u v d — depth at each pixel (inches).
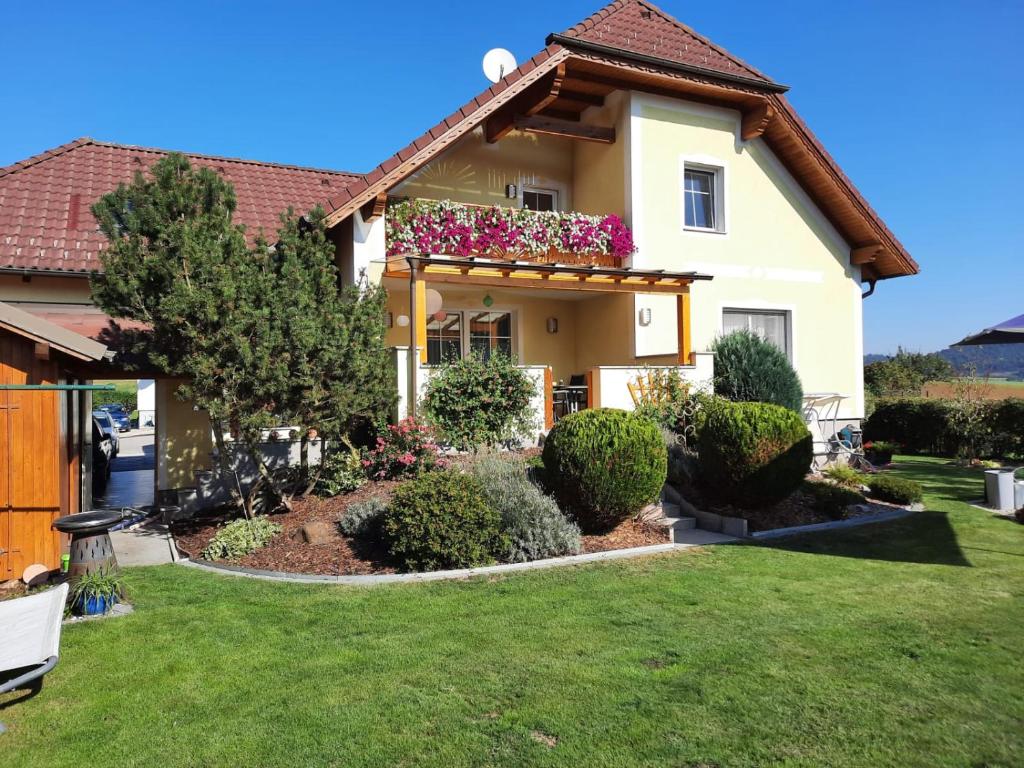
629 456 327.6
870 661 192.2
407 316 532.4
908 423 863.7
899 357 1526.8
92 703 173.3
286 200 578.6
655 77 528.7
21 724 163.5
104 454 621.3
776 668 187.3
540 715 161.5
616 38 550.9
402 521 289.7
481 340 590.9
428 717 161.8
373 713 164.2
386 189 446.0
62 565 305.0
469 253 481.7
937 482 569.0
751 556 314.8
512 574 282.5
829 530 372.2
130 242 330.6
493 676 183.2
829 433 626.2
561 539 312.3
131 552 347.3
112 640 214.5
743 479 372.5
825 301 634.2
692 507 389.1
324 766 142.9
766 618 228.1
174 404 452.4
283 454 447.2
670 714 161.5
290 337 332.5
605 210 571.2
